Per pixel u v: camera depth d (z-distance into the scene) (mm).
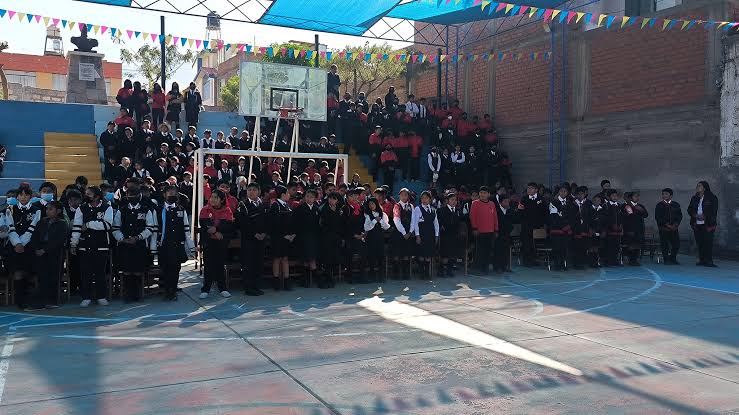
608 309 9008
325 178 14867
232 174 15617
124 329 7621
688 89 15938
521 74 20875
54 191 9250
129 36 14273
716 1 15281
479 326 7852
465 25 23234
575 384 5543
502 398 5168
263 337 7230
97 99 21562
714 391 5367
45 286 8828
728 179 15047
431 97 25016
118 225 9227
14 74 46531
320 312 8703
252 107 14414
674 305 9352
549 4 18266
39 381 5551
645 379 5691
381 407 4949
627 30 17500
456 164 19219
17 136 17406
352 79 30266
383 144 18812
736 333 7512
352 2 15664
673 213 14602
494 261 13000
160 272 9641
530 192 13984
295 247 10586
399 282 11547
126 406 4930
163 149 15602
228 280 10445
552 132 19625
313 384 5508
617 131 17750
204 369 5945
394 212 11719
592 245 13828
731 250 15141
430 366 6078
